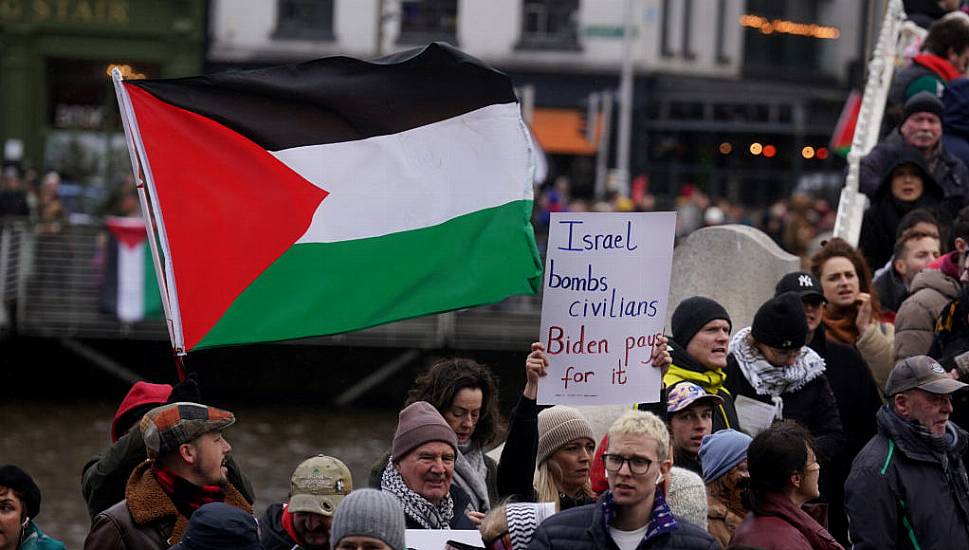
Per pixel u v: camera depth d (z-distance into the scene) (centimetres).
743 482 1090
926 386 1112
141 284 4216
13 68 6488
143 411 1147
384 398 4319
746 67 7212
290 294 1138
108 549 1000
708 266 1589
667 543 942
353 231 1159
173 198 1126
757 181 6988
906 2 2198
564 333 1098
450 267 1171
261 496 3059
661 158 6962
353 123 1166
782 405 1259
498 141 1186
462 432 1115
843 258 1423
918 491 1117
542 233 4991
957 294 1326
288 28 6744
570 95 6875
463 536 1006
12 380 4288
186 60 6600
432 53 1171
